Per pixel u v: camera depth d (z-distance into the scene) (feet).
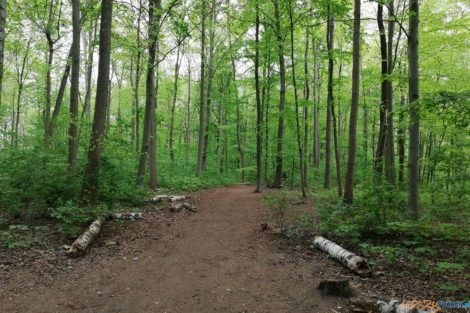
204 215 36.94
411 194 30.04
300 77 59.93
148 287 18.63
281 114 53.01
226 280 19.63
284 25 48.47
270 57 57.31
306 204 42.98
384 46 40.70
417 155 30.17
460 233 24.62
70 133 38.93
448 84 47.80
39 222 28.55
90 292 17.81
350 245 24.59
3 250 22.31
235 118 101.24
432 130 50.08
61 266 20.89
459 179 28.81
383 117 45.42
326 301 16.71
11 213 28.99
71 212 26.81
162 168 71.46
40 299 16.83
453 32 44.78
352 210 28.32
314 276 19.83
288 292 17.92
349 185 35.12
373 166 44.11
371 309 15.15
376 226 25.49
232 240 27.63
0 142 33.50
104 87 32.50
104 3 32.22
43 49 60.03
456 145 30.63
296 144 68.44
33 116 95.71
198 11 47.19
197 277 20.08
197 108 99.14
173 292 18.07
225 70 83.20
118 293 17.81
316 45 62.54
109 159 36.63
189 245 26.14
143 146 47.32
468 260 20.52
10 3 47.60
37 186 28.50
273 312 15.90
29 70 79.10
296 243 26.11
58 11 53.11
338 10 38.96
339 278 18.98
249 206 42.80
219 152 97.04
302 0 41.91
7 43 58.80
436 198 33.63
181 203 40.52
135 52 48.55
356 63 34.88
